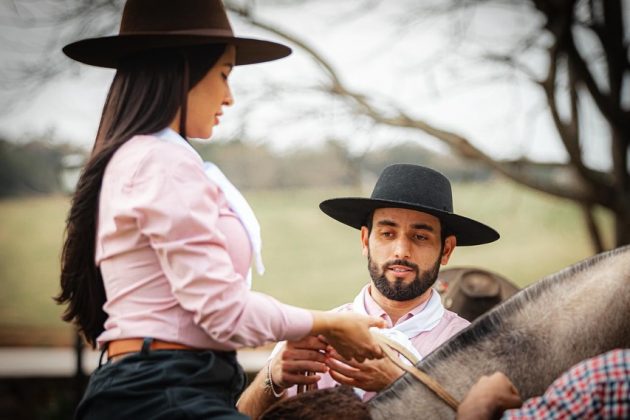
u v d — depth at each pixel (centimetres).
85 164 248
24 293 2647
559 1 962
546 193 1034
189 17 251
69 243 250
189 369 229
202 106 255
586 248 2689
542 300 254
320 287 2691
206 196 233
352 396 241
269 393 297
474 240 339
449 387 247
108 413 225
